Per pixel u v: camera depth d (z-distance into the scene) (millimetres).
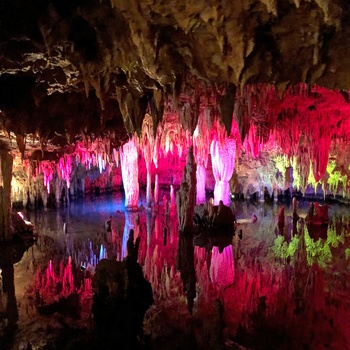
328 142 14617
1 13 5352
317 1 4379
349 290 7434
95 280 7582
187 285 7836
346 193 18203
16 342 5574
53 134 10531
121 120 12000
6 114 9031
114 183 27516
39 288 7754
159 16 5184
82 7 5309
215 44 5691
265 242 11484
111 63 6453
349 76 6305
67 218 16359
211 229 13289
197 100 9875
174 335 5723
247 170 20906
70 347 5410
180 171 26297
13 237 11883
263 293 7363
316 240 11625
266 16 5039
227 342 5477
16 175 17531
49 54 5754
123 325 6047
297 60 5965
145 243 11539
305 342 5473
